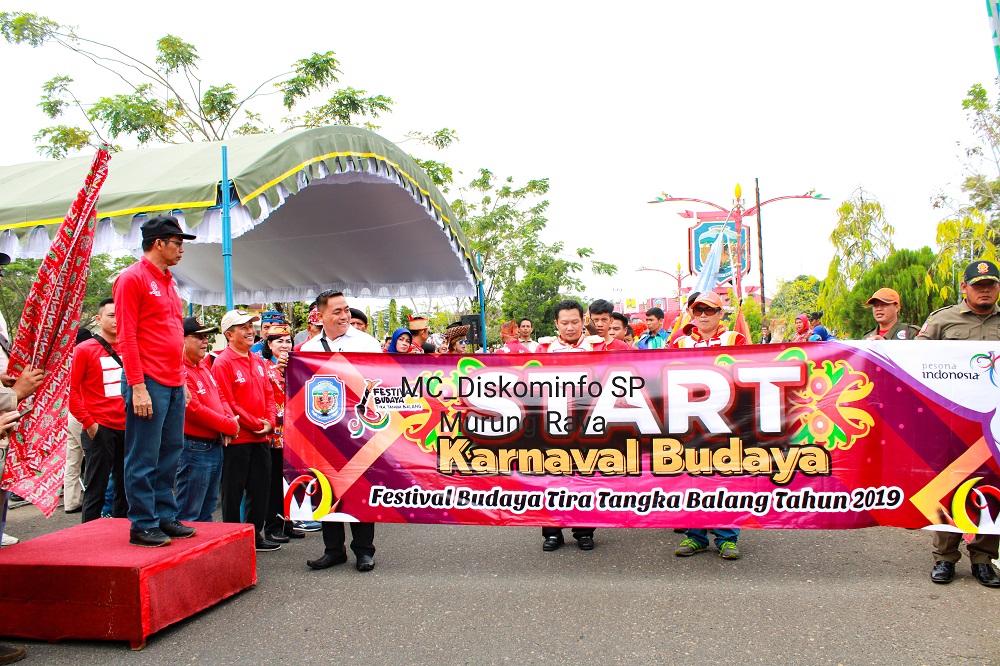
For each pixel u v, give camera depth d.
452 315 30.97
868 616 3.87
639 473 4.91
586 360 4.96
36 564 3.68
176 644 3.64
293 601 4.25
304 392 5.09
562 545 5.51
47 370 3.83
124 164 8.48
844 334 18.97
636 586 4.44
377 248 13.85
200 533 4.28
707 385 4.87
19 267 27.83
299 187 7.92
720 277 25.98
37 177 9.05
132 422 4.01
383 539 5.81
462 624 3.86
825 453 4.74
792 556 5.05
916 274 16.22
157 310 4.07
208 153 8.12
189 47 19.91
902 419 4.65
